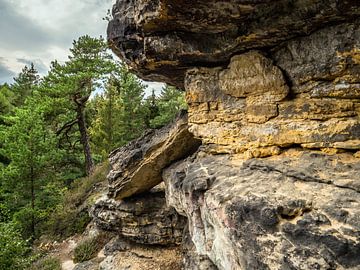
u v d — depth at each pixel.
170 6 5.79
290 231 4.52
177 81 9.84
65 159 26.19
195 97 8.35
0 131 19.53
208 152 8.41
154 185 12.55
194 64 8.12
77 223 18.03
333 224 4.32
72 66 20.77
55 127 24.39
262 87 6.98
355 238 4.00
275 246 4.57
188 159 9.40
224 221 5.63
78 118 24.42
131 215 12.39
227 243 5.69
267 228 4.80
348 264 3.90
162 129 11.12
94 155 30.16
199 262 7.88
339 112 6.02
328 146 6.05
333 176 5.30
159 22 6.48
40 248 16.41
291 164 6.14
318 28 6.03
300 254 4.26
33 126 18.59
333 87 6.00
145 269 11.46
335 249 4.03
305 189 5.22
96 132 29.58
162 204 12.62
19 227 16.77
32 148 18.03
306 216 4.57
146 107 28.64
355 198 4.65
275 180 5.80
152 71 8.84
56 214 19.25
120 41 8.28
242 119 7.48
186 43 7.09
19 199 18.41
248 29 6.29
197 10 5.88
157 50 7.40
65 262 14.33
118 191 12.12
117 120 27.80
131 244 13.12
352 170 5.35
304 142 6.38
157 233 12.30
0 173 17.50
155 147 10.66
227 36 6.71
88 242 15.20
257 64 6.96
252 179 6.12
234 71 7.37
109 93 27.70
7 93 47.81
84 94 22.33
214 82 7.99
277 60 6.86
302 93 6.52
